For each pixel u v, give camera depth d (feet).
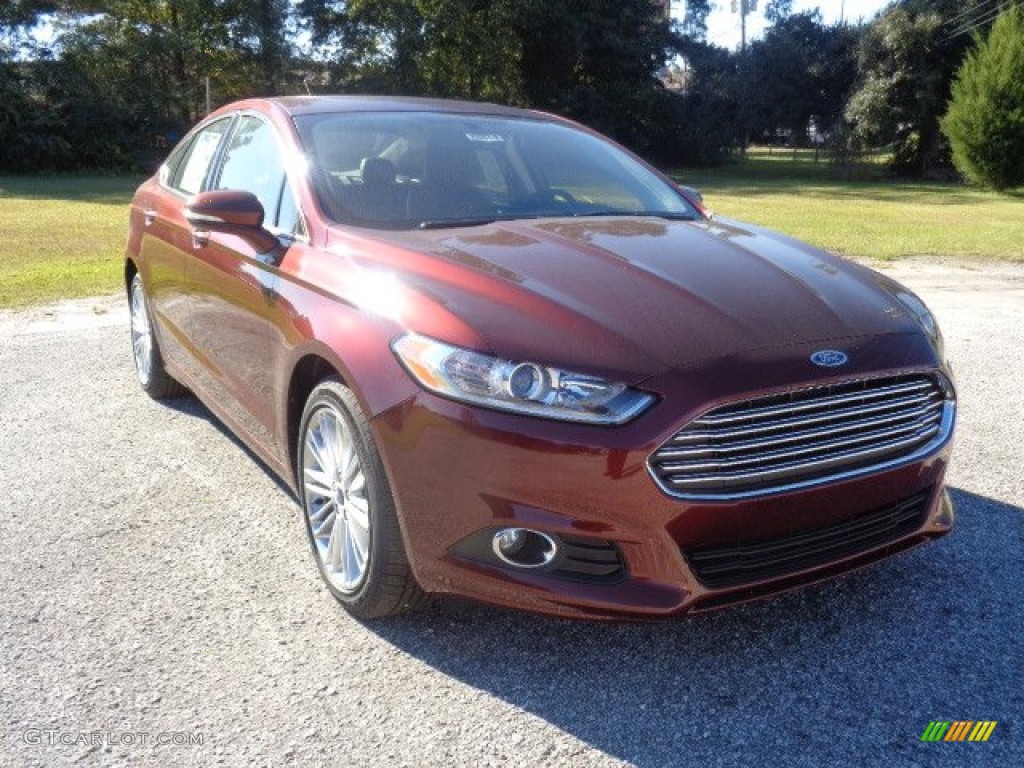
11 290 29.73
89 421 16.97
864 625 10.11
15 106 111.24
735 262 10.66
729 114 162.71
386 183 12.32
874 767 7.91
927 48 135.13
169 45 121.08
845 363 8.86
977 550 11.85
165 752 8.09
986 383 19.71
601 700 8.86
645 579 8.52
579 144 14.85
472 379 8.58
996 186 102.99
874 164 151.74
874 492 9.21
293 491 12.57
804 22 161.68
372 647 9.77
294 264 11.28
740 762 7.98
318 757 8.05
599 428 8.27
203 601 10.68
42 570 11.37
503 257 10.25
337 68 139.33
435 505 8.87
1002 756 8.02
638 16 150.61
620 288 9.54
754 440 8.48
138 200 18.29
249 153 13.97
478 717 8.61
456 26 136.15
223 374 13.66
